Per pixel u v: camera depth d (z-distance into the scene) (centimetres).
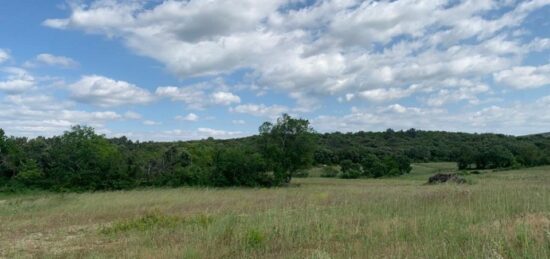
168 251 955
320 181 6328
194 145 6369
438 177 3975
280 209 1580
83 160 4881
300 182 5984
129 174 5022
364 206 1547
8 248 1173
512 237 839
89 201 2491
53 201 2502
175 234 1188
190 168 5144
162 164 5300
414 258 751
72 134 5053
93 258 954
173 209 1967
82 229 1472
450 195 1669
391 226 1073
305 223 1165
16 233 1439
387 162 8200
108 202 2403
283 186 4966
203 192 3250
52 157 5088
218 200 2384
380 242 916
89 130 5116
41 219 1777
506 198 1455
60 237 1329
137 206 2169
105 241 1209
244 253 910
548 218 1016
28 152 5284
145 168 5175
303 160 5756
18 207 2280
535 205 1280
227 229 1122
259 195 2783
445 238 882
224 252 935
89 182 4781
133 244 1098
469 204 1345
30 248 1166
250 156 5197
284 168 5616
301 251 901
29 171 4831
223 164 5069
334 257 815
